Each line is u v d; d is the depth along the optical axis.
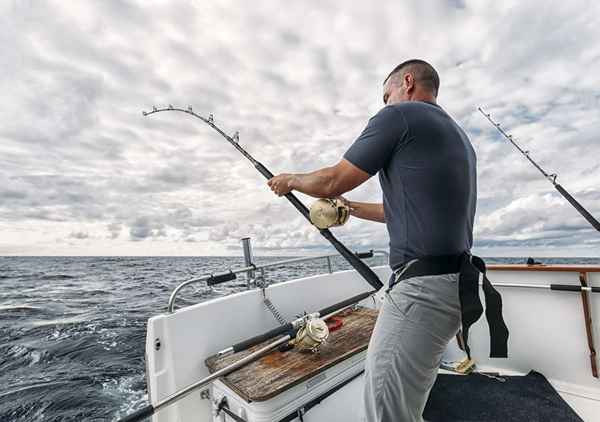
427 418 1.66
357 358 1.48
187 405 1.42
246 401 1.14
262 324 1.80
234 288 9.46
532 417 1.63
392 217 1.01
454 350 2.35
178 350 1.44
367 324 1.77
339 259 2.48
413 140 0.93
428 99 1.14
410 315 0.89
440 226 0.91
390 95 1.24
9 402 3.75
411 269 0.92
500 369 2.18
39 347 5.72
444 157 0.92
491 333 0.98
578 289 1.90
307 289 2.10
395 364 0.89
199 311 1.55
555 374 2.01
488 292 1.01
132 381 4.27
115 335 6.41
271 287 1.90
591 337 1.88
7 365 4.92
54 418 3.45
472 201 1.06
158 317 1.42
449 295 0.89
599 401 1.78
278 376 1.21
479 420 1.62
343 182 0.99
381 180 1.06
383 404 0.90
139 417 0.94
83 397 3.84
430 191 0.91
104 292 13.71
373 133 0.97
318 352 1.42
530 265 2.12
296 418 1.19
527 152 2.49
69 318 8.20
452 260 0.91
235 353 1.47
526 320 2.11
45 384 4.20
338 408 1.37
